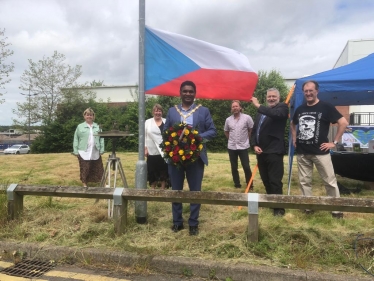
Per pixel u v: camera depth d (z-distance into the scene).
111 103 36.25
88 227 3.81
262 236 3.39
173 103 22.25
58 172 8.63
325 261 2.96
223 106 21.98
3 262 3.28
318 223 4.02
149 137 5.80
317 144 4.44
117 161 4.61
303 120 4.53
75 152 6.12
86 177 6.09
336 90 4.96
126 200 3.69
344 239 3.36
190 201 3.39
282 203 3.17
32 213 4.33
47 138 26.38
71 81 31.20
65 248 3.34
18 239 3.62
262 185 6.75
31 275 3.01
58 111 29.20
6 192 3.99
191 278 2.93
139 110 4.09
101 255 3.22
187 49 4.28
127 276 2.97
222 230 3.77
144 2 4.09
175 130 3.52
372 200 3.01
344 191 6.12
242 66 4.40
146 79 4.16
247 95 4.50
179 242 3.41
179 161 3.44
